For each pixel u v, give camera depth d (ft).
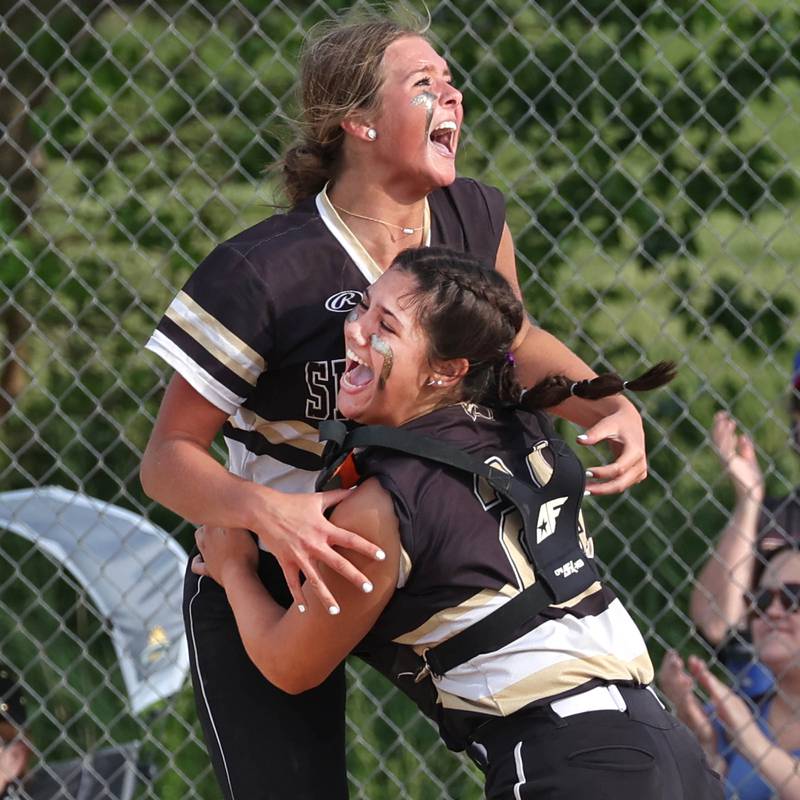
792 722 47.78
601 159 62.59
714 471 58.39
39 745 51.60
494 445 25.52
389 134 27.81
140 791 52.47
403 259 25.93
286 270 27.25
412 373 25.46
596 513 57.47
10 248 58.59
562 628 24.82
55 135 64.23
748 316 62.59
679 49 63.31
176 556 51.29
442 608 24.72
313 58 28.63
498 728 24.81
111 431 61.00
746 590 49.26
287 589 28.96
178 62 65.67
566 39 61.16
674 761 24.71
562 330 61.36
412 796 52.65
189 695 53.62
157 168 59.62
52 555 50.90
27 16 65.82
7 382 61.31
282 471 28.63
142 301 62.44
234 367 27.12
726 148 63.21
